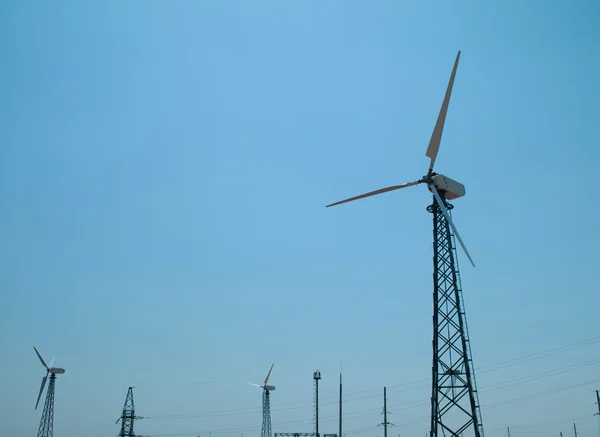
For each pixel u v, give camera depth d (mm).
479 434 55250
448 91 65062
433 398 58812
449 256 62531
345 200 69250
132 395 128250
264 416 132750
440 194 66188
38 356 121438
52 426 117312
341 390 116500
